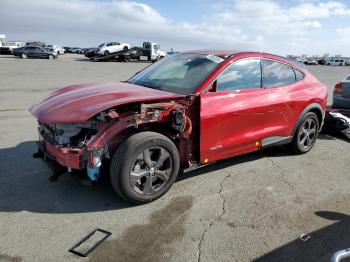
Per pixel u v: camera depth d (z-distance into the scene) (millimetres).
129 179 3523
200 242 3086
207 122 4000
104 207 3662
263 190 4188
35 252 2889
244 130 4480
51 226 3283
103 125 3500
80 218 3436
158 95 3807
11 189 4016
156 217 3488
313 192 4184
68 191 4004
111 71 21672
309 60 61188
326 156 5574
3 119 7418
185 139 3977
